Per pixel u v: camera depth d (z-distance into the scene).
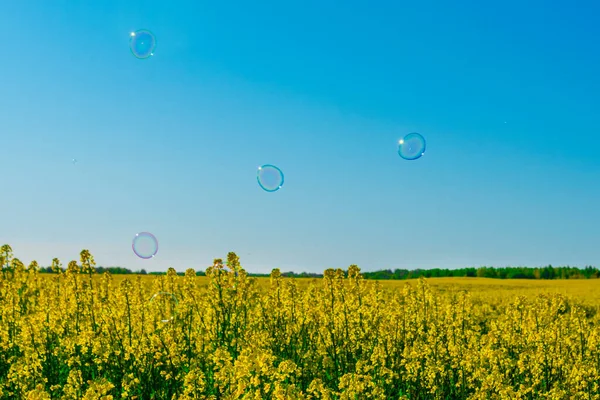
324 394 7.79
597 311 25.92
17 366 9.23
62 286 14.45
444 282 66.75
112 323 11.68
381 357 11.02
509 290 44.44
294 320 13.42
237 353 9.88
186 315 13.45
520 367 10.61
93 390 7.22
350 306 13.28
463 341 13.79
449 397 10.30
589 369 10.39
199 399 8.03
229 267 12.16
